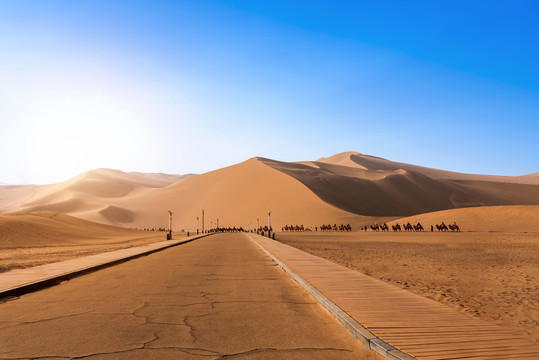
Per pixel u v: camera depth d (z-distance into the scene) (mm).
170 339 6043
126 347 5633
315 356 5320
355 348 5672
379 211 156750
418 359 4871
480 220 78938
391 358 5051
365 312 7355
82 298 9391
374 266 18219
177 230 159125
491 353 5113
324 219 126312
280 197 152000
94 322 7062
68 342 5852
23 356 5242
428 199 182875
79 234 55625
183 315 7648
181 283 11844
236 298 9430
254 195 161375
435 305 7980
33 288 10688
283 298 9453
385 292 9500
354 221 122438
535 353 5125
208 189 186625
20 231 45906
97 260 18172
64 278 12648
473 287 12188
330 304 8031
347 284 10742
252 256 22203
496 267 17844
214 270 15297
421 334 5953
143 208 187375
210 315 7664
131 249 26750
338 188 166375
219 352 5453
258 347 5691
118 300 9141
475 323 6594
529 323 7801
